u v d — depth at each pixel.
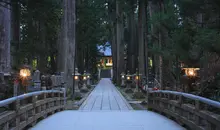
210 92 8.60
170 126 7.70
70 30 21.22
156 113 10.98
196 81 11.02
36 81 13.55
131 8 25.38
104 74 90.88
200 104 6.18
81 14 32.50
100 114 10.44
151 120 8.85
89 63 58.38
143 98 19.53
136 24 39.03
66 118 9.29
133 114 10.45
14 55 21.45
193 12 7.75
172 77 13.45
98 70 79.12
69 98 18.66
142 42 25.47
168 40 11.42
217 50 6.39
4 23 13.88
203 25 8.41
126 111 11.81
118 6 37.41
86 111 11.94
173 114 8.52
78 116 9.83
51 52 33.56
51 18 26.75
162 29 12.16
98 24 37.69
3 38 13.82
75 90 19.95
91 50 54.25
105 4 42.06
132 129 7.27
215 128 5.29
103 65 92.25
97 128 7.42
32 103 7.55
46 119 9.06
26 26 29.41
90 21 33.78
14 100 5.89
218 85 8.44
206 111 5.95
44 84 13.80
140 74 23.91
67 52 20.97
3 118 5.18
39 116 8.42
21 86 11.25
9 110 6.00
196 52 8.22
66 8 21.33
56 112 11.47
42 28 27.66
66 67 20.69
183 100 7.68
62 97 13.19
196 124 6.32
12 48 21.72
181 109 7.78
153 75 25.75
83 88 26.73
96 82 51.75
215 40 6.23
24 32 29.69
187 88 10.81
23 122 6.64
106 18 44.41
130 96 21.64
